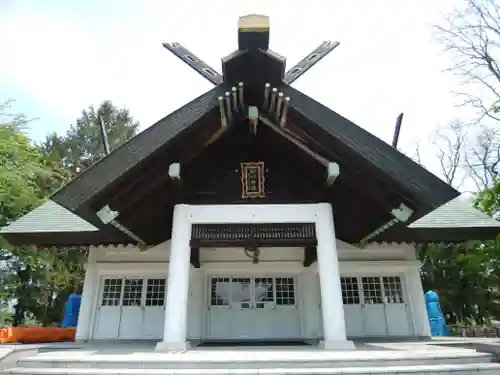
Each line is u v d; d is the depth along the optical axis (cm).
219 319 1000
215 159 738
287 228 701
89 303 1008
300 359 443
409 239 941
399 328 1003
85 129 3109
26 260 1652
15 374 420
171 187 692
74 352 578
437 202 612
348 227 876
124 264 1023
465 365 455
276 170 736
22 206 1443
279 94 625
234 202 707
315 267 1020
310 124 646
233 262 1016
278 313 1010
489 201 1100
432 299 1234
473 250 1106
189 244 673
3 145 1460
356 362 446
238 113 688
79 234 944
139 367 435
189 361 436
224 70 624
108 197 638
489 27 1717
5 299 1823
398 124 1123
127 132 3170
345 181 689
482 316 2295
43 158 1911
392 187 645
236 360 437
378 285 1042
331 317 623
